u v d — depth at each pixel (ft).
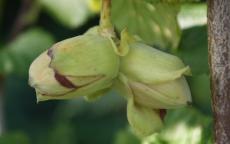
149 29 0.96
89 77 0.76
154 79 0.77
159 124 0.79
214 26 0.73
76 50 0.76
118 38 0.81
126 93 0.79
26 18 1.62
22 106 2.20
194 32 0.98
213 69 0.73
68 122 2.10
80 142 2.09
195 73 0.97
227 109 0.73
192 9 1.04
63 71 0.75
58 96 0.76
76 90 0.76
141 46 0.79
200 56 0.97
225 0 0.72
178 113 1.09
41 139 2.18
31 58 1.54
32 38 1.56
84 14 1.53
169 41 0.96
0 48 1.56
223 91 0.73
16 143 1.42
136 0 0.94
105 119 2.08
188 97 0.77
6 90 2.16
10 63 1.52
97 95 0.80
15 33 1.61
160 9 0.94
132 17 0.95
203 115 1.08
